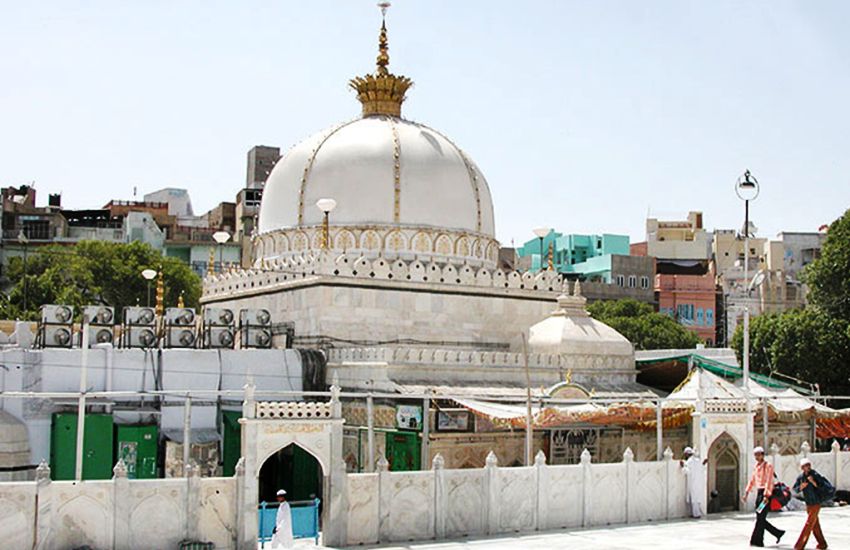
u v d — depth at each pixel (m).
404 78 54.28
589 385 43.41
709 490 35.28
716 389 40.12
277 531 26.59
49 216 101.06
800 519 33.75
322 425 27.33
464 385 39.59
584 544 27.94
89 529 24.53
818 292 69.94
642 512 33.12
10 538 23.61
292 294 44.66
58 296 75.38
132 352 37.66
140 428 36.91
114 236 104.06
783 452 45.38
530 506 30.77
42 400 35.56
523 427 35.94
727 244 126.12
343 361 40.31
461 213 49.41
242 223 108.75
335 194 47.88
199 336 43.31
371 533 27.80
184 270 86.06
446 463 35.84
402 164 48.38
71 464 35.53
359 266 43.00
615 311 91.50
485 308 46.16
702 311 107.88
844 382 65.31
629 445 40.88
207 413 38.72
